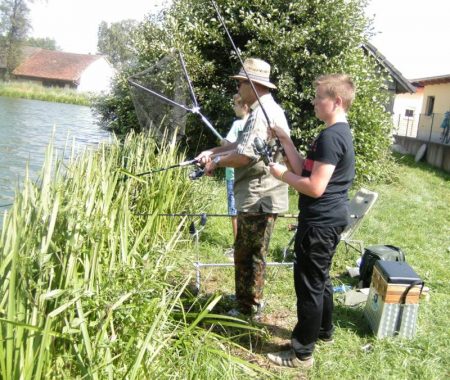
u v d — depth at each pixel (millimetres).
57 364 2344
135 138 5648
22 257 2330
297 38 9227
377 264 3826
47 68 60594
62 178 3354
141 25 10586
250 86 3445
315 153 2971
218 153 3816
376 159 11102
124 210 3256
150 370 2441
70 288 2461
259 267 3590
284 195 3557
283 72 9508
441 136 18156
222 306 3895
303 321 3129
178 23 10164
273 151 3287
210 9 10039
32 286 2318
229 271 4789
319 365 3240
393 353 3461
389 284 3559
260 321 3764
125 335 2561
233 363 2850
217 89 9984
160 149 5711
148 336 2402
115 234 3037
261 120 3355
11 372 2109
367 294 4219
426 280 5098
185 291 3695
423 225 7848
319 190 2902
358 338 3654
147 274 2775
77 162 3750
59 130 18812
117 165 4793
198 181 6348
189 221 5527
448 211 9328
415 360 3395
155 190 5020
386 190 10914
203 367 2676
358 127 10203
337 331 3719
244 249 3568
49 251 2537
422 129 20312
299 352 3172
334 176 2990
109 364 2299
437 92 22562
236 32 9891
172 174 5418
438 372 3283
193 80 9844
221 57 10336
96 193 3264
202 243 5496
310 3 9555
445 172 15859
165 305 2727
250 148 3322
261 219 3498
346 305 4195
